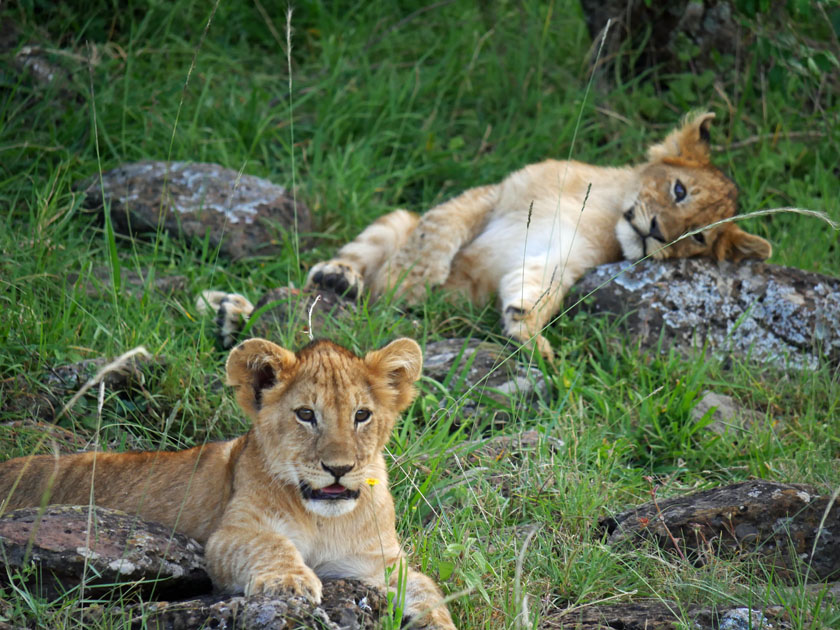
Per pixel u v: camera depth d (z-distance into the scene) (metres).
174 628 5.61
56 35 14.90
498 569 6.89
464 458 8.47
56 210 11.54
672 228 11.41
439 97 15.39
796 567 7.11
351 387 6.43
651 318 11.12
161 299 10.73
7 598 5.82
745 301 11.39
